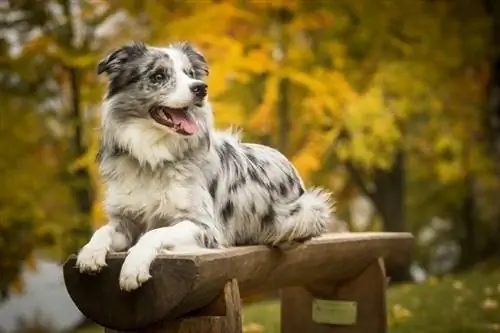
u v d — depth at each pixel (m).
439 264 19.11
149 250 3.91
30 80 10.76
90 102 11.14
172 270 3.82
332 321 6.17
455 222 18.25
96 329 10.36
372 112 10.74
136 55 4.80
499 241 16.02
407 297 10.01
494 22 13.70
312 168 10.82
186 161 4.52
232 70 10.00
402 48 11.55
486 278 11.41
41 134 11.55
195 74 4.97
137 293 3.90
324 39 11.45
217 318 4.04
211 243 4.40
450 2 12.80
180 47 5.04
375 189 14.46
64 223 10.76
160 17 10.56
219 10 10.23
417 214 17.81
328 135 11.10
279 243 4.93
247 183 4.86
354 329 6.14
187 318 4.05
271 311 9.49
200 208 4.44
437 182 16.98
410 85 11.23
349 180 15.16
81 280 4.05
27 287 14.88
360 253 5.82
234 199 4.77
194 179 4.50
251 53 10.15
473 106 13.59
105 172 4.59
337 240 5.47
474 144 13.39
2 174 10.60
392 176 13.97
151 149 4.47
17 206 10.45
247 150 5.07
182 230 4.19
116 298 3.96
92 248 4.05
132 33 11.16
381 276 6.09
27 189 10.65
